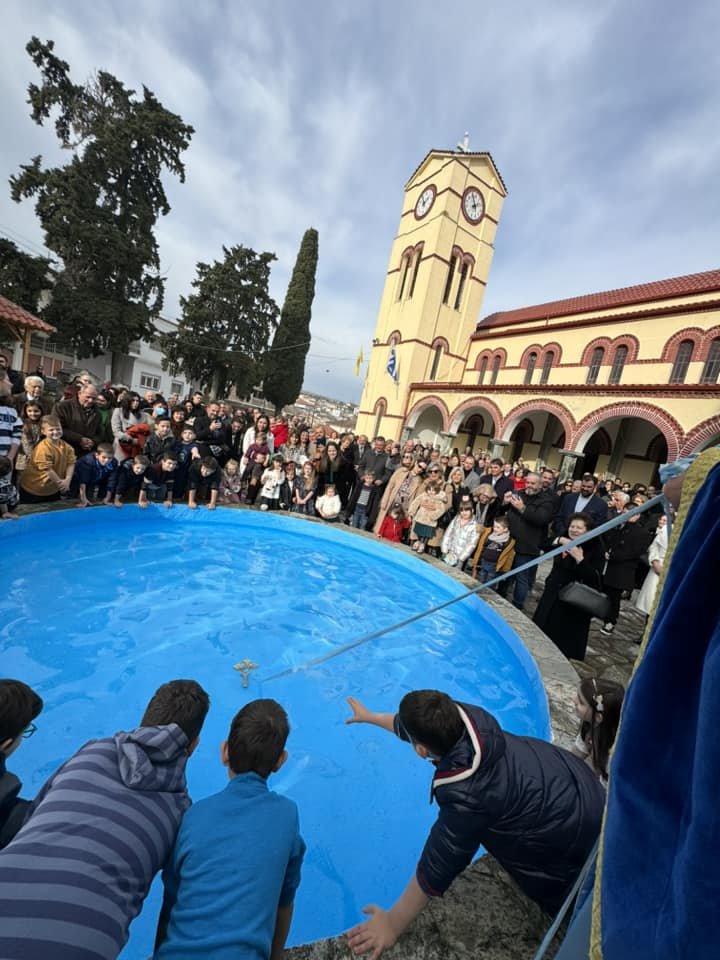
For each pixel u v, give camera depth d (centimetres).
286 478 849
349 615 543
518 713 397
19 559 509
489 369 2275
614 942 71
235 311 2798
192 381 2894
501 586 641
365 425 2577
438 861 144
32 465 567
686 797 70
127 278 2353
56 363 2506
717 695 59
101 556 565
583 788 153
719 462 80
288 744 329
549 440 1991
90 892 103
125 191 2330
